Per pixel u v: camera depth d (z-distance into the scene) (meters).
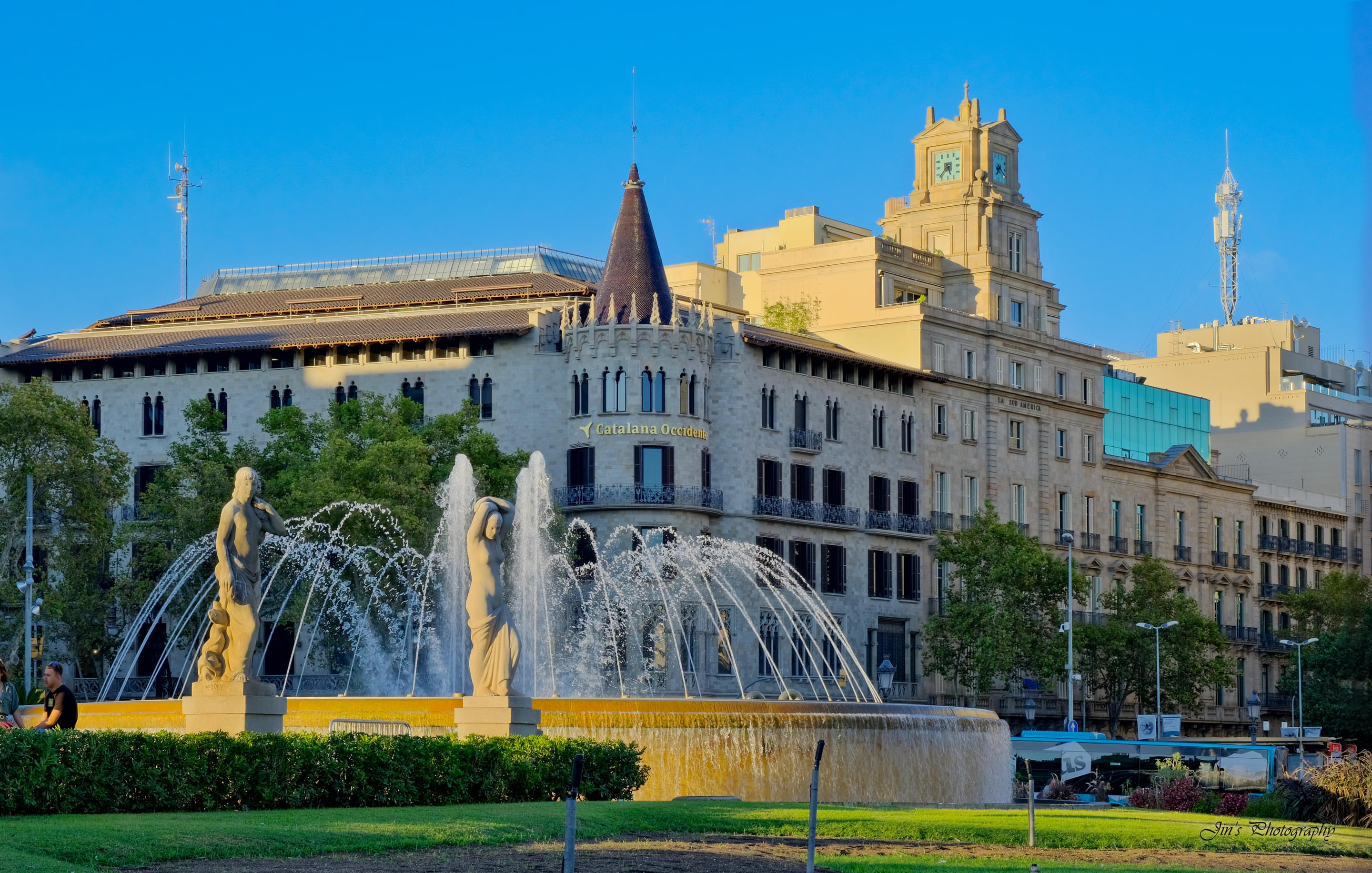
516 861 30.33
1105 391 155.75
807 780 54.62
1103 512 149.50
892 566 127.12
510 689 44.59
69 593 99.06
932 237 144.00
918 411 130.88
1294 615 146.12
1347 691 120.75
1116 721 130.38
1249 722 162.88
